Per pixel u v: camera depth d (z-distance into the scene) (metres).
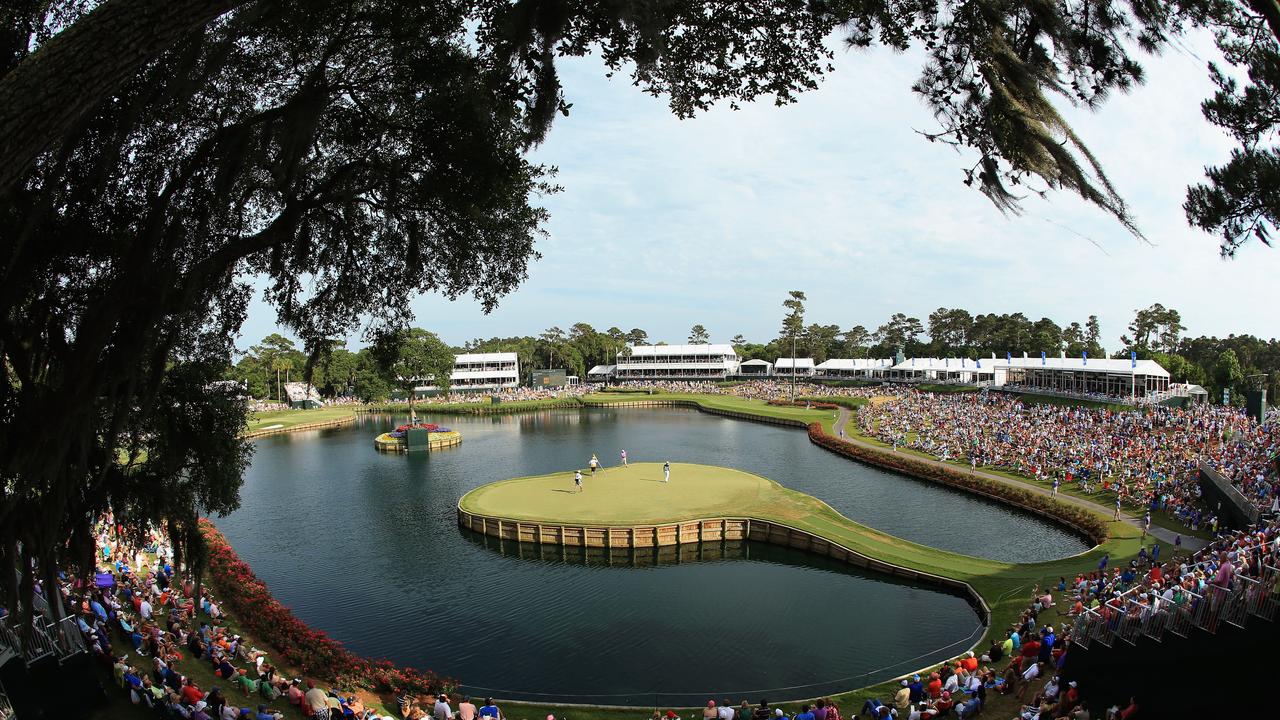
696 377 184.88
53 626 18.58
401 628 32.53
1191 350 142.75
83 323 9.73
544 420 117.56
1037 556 39.66
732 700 25.59
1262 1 9.45
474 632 32.00
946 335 176.62
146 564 33.75
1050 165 8.65
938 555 39.00
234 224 12.59
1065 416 76.19
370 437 99.50
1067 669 21.94
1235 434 55.75
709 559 42.16
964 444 67.62
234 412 17.95
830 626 32.00
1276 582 16.41
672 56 11.69
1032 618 27.77
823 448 79.94
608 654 29.58
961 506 51.38
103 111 10.33
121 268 10.69
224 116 12.10
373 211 14.20
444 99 12.05
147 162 11.60
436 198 13.34
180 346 14.56
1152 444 55.41
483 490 54.41
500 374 178.75
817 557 41.44
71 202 10.50
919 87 9.58
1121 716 18.80
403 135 12.90
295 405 144.50
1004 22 9.05
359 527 49.44
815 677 27.30
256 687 22.30
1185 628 18.05
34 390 10.30
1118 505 42.59
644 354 190.12
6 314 10.02
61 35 5.38
